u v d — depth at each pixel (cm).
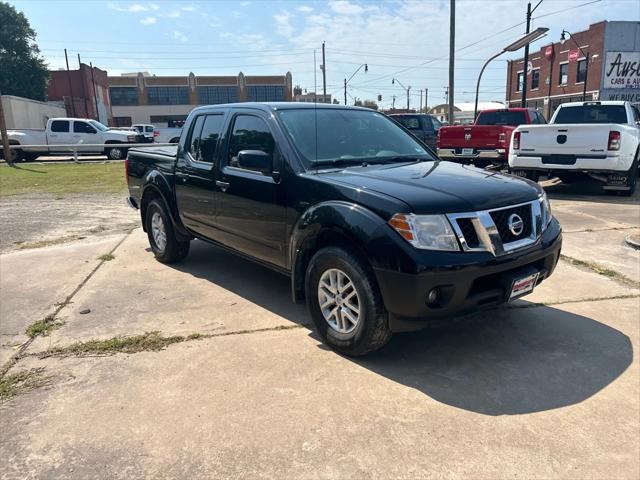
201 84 7225
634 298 466
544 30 1919
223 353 372
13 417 298
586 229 739
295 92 8144
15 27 4925
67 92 5484
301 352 372
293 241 386
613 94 3678
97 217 920
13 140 2278
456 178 373
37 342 395
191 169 517
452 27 2169
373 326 336
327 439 273
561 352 367
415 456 258
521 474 245
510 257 331
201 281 536
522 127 1027
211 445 270
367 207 333
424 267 307
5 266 596
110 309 460
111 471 252
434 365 351
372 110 517
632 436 272
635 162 1005
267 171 405
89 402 312
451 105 2228
